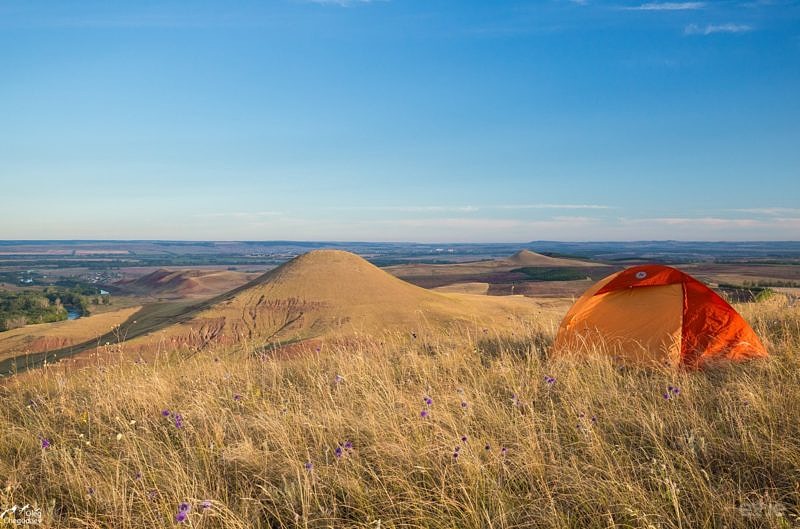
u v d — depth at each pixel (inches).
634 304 327.3
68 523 150.3
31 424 231.3
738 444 165.9
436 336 423.5
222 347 513.0
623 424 194.5
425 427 193.2
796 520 129.7
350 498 154.6
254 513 148.2
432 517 140.8
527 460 163.8
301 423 205.3
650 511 135.9
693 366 274.4
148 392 261.7
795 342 292.7
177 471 168.7
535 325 429.7
